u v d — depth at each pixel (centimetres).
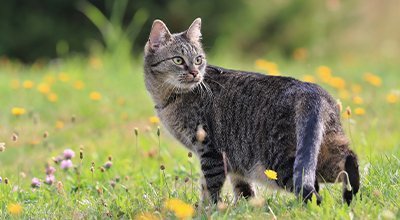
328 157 516
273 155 528
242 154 566
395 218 470
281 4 2130
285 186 523
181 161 756
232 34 2066
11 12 1970
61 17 2003
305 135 498
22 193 638
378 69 1366
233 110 573
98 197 619
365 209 491
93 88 1155
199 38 664
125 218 533
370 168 593
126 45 1408
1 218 544
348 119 676
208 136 596
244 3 2055
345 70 1357
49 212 560
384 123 893
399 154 643
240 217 491
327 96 536
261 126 541
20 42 1961
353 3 2177
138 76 1258
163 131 779
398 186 544
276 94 541
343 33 2214
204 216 507
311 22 2156
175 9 1977
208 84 606
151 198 574
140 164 766
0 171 748
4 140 905
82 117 1030
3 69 1454
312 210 486
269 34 2166
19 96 1103
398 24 2303
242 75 588
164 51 639
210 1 2014
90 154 818
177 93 620
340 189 554
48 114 1028
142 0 1958
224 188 664
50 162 790
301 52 1720
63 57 1938
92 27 1991
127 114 1027
